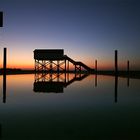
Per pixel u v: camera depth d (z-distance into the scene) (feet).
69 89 55.42
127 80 92.99
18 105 31.32
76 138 16.66
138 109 28.27
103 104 32.24
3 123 21.02
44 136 17.10
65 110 27.53
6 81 83.20
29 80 91.35
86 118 23.09
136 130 18.60
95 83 75.97
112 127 19.54
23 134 17.60
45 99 37.58
